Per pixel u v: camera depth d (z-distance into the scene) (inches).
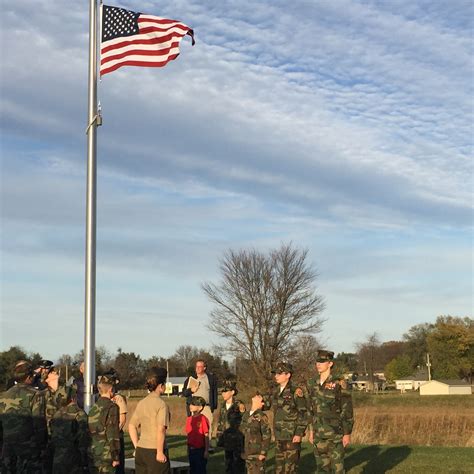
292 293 1720.0
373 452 596.1
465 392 3489.2
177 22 493.0
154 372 354.3
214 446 631.8
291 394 410.9
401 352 5103.3
